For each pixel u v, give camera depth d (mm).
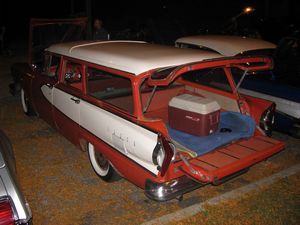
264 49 6535
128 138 3729
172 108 4520
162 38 18625
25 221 2727
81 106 4637
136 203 4281
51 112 5672
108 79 5281
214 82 5109
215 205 4227
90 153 4898
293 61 6516
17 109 7930
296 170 5121
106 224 3877
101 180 4828
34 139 6219
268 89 6055
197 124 4270
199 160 3887
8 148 3906
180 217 3988
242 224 3867
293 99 5719
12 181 2844
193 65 3525
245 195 4441
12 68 7500
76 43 5371
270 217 3988
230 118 4727
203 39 6918
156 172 3510
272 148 4227
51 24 6516
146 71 3639
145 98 4820
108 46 4801
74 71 5414
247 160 3900
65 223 3887
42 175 4953
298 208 4160
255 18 16562
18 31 23859
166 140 3355
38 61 6723
